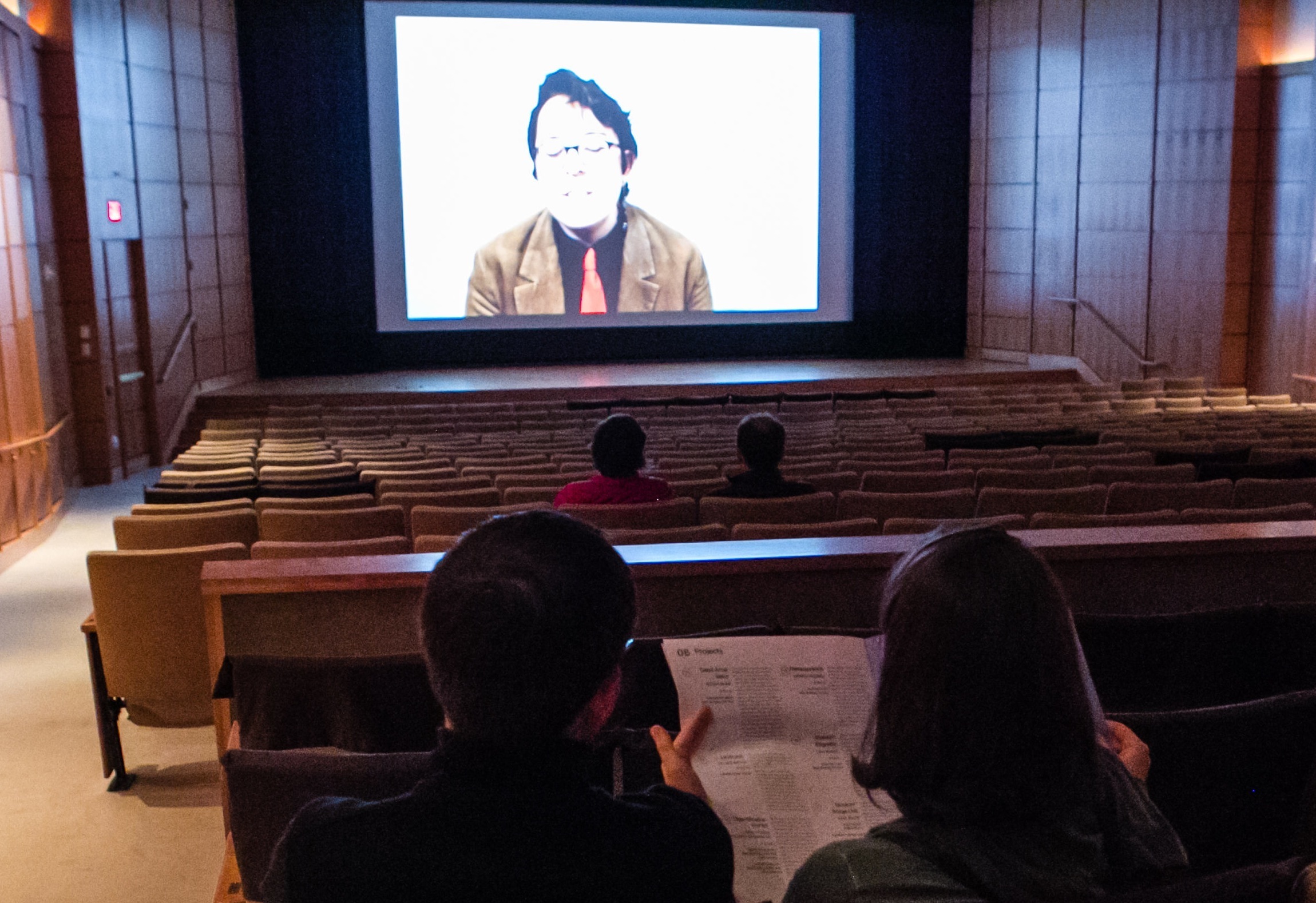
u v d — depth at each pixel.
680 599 2.42
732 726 1.63
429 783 1.21
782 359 14.97
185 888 3.32
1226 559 2.61
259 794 1.67
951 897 1.01
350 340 13.81
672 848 1.23
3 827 3.72
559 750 1.21
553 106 13.56
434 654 1.19
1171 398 10.41
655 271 14.05
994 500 4.51
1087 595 2.56
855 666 1.69
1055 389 11.75
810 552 2.46
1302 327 11.69
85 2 10.26
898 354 15.20
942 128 14.84
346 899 1.19
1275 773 1.71
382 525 4.61
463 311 13.88
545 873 1.18
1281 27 11.77
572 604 1.18
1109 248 13.55
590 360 14.59
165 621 3.77
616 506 4.22
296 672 2.09
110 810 3.84
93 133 10.36
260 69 13.23
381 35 13.28
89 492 10.31
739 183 14.13
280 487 5.76
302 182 13.46
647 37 13.63
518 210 13.73
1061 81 13.83
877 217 14.74
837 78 14.34
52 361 9.88
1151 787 1.69
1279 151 11.86
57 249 10.19
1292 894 0.93
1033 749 1.06
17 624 6.20
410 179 13.55
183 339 11.98
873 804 1.43
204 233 12.54
